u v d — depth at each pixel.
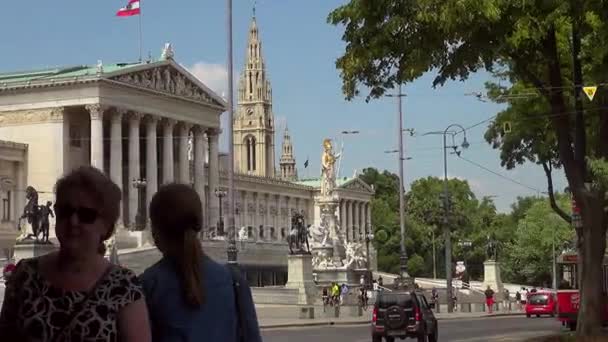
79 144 163.25
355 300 117.19
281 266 165.00
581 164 42.12
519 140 59.56
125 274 7.71
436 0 34.72
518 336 55.59
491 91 57.62
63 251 7.64
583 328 42.03
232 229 71.81
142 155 172.50
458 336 56.91
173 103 172.25
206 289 8.57
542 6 34.78
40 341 7.38
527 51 39.81
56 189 7.84
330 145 136.50
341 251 133.88
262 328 68.75
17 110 159.50
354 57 37.81
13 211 156.88
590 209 42.03
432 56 36.78
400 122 101.06
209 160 185.12
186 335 8.43
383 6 36.94
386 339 48.00
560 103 41.47
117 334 7.53
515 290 171.25
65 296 7.49
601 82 42.56
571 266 66.88
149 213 8.91
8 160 155.62
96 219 7.71
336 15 37.97
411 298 47.12
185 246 8.62
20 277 7.61
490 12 34.03
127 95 160.75
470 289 149.00
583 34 40.16
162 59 170.75
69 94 156.25
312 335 59.28
